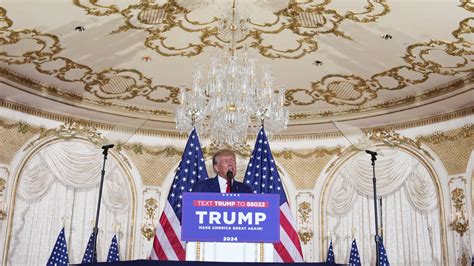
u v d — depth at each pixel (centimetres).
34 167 1101
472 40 831
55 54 935
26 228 1066
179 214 662
